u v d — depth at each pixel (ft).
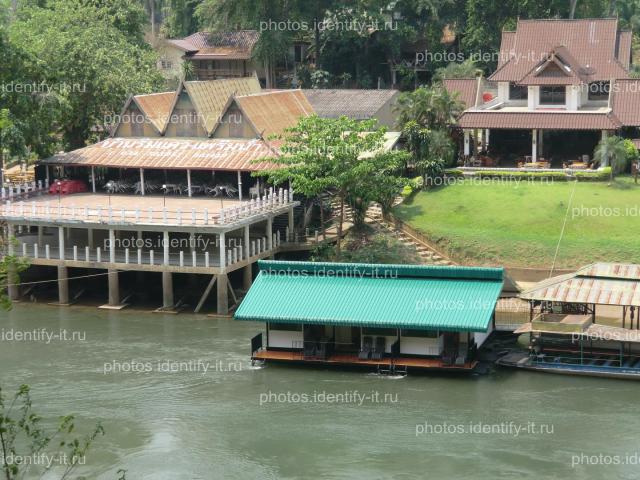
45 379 348.18
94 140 571.28
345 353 363.15
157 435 303.68
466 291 356.18
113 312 429.79
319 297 362.33
